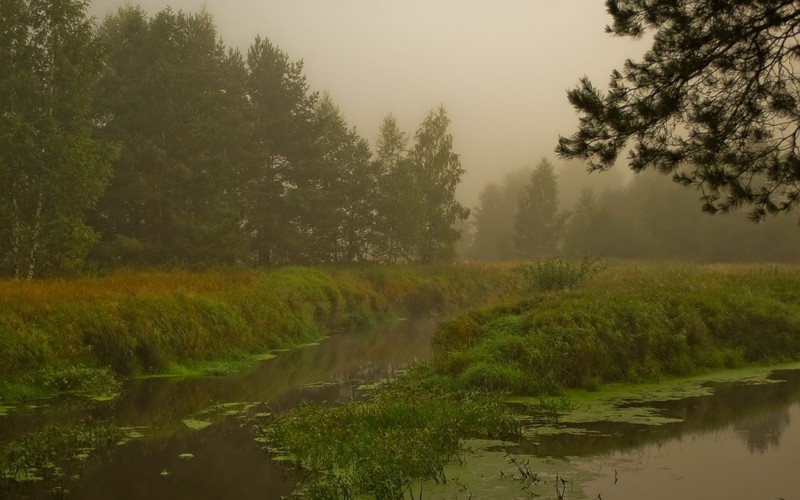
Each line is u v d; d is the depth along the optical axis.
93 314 14.81
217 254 27.53
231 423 10.75
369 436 8.75
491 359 12.52
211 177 28.48
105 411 11.60
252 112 35.97
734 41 6.67
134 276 20.25
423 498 6.80
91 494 7.40
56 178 21.47
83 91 23.66
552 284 18.81
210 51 37.22
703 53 6.85
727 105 7.02
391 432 8.80
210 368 15.88
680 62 6.80
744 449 8.50
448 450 8.32
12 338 12.98
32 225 21.77
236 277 22.39
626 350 13.33
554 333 13.02
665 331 14.08
